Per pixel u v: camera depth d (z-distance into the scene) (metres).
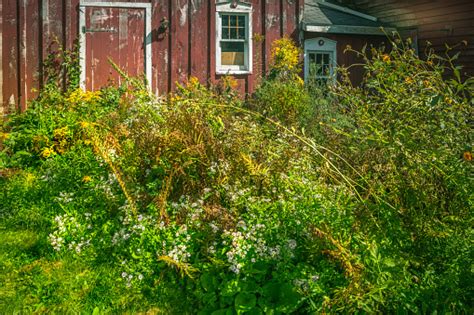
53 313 4.39
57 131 8.96
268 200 4.93
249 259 4.50
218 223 4.83
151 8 12.10
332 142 6.09
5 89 11.48
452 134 4.21
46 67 11.67
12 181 7.57
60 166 7.27
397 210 4.21
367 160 5.33
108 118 7.71
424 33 14.30
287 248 4.42
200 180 5.50
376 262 3.82
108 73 11.95
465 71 13.15
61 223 5.39
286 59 12.43
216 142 5.64
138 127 6.16
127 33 12.02
